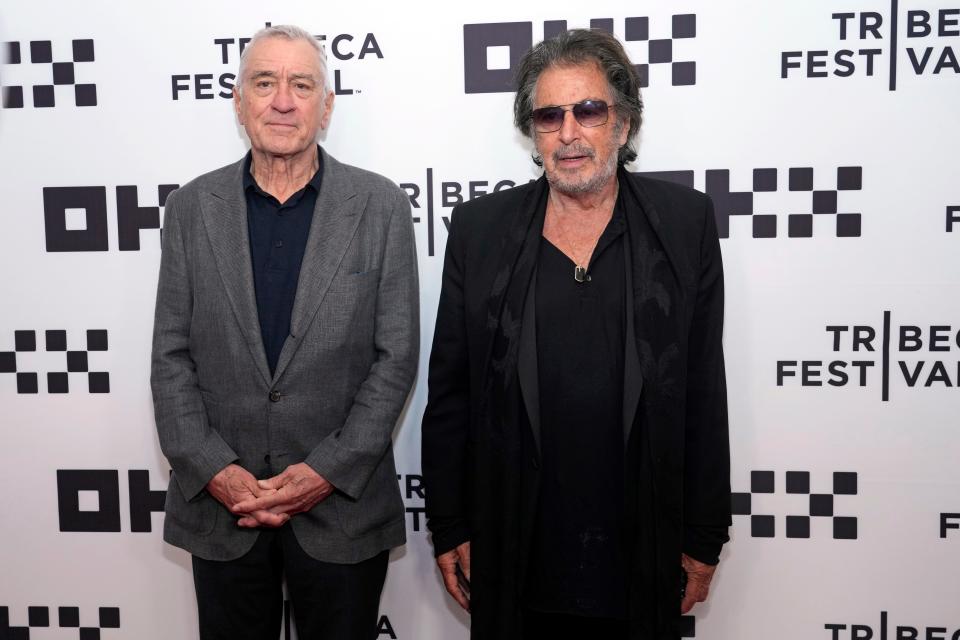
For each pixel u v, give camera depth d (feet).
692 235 4.42
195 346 4.72
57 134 6.00
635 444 4.18
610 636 4.41
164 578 6.25
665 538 4.21
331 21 5.79
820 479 5.81
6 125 6.02
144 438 6.18
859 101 5.55
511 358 4.23
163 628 6.27
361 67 5.81
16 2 5.91
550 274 4.33
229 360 4.60
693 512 4.48
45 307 6.14
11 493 6.27
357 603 4.75
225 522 4.71
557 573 4.28
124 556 6.27
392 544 4.94
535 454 4.20
